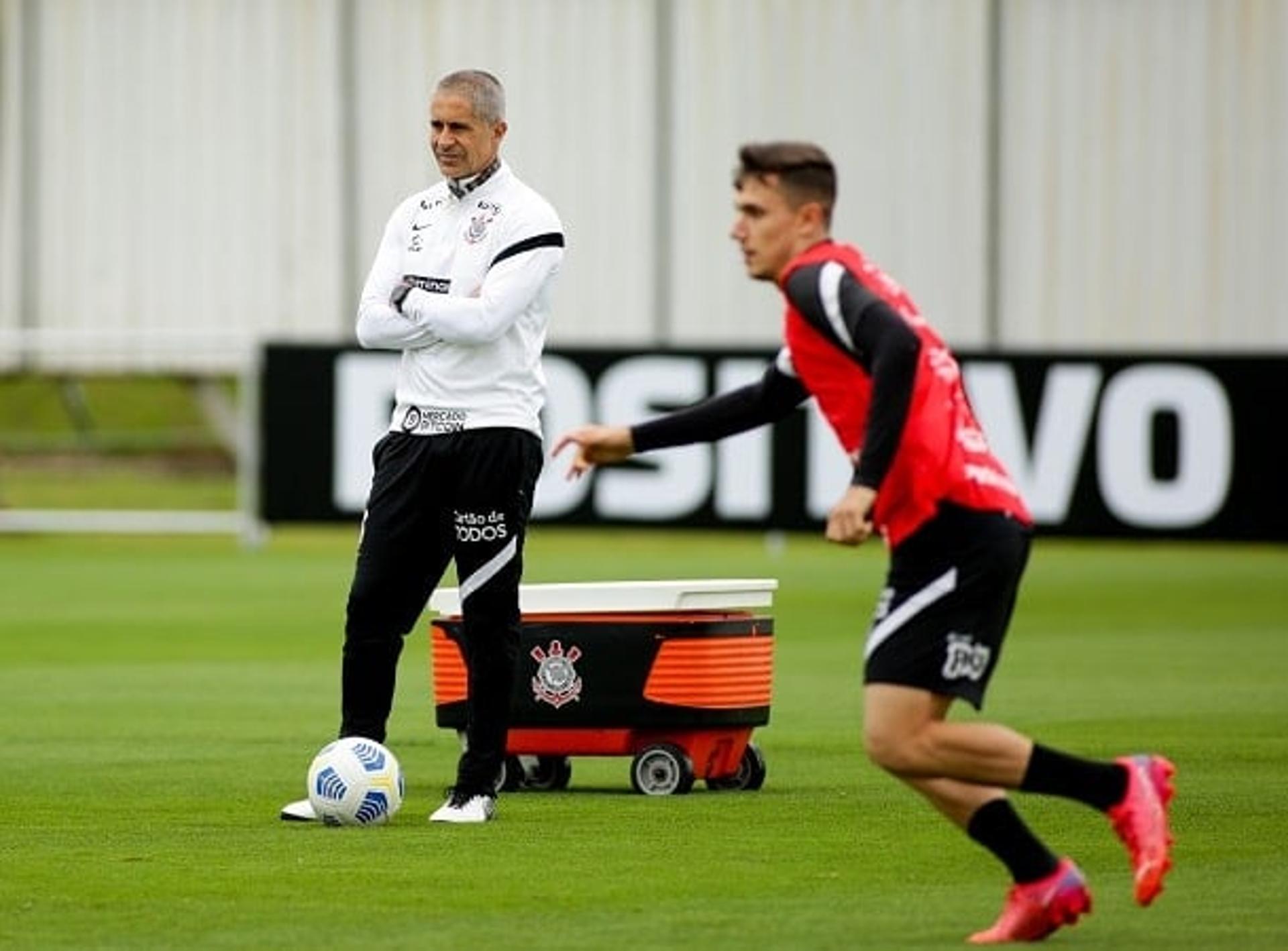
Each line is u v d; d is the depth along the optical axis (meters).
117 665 56.31
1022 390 88.69
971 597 24.69
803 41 105.69
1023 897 24.97
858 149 105.69
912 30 105.19
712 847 31.25
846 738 43.59
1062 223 105.06
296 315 109.06
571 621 35.81
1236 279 104.69
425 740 43.69
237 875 29.08
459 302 31.92
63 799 35.97
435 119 32.53
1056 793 24.66
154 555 90.94
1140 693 51.03
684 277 106.69
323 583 78.94
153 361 109.38
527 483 32.72
